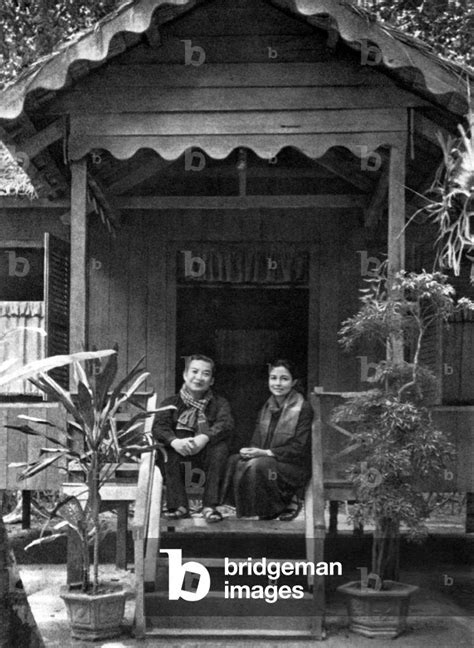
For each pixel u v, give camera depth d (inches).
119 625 236.4
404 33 257.1
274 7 272.7
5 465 280.7
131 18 255.1
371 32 254.5
